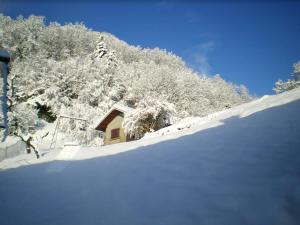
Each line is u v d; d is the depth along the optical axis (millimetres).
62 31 67500
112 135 28359
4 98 8148
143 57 80938
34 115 32156
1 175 8523
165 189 4355
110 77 46125
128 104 41000
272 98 10312
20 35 56000
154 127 26078
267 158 4469
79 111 37250
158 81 39812
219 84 76500
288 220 2734
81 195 4988
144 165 6301
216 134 7500
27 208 4703
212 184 4082
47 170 8258
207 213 3254
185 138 8500
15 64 45688
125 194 4531
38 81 38438
